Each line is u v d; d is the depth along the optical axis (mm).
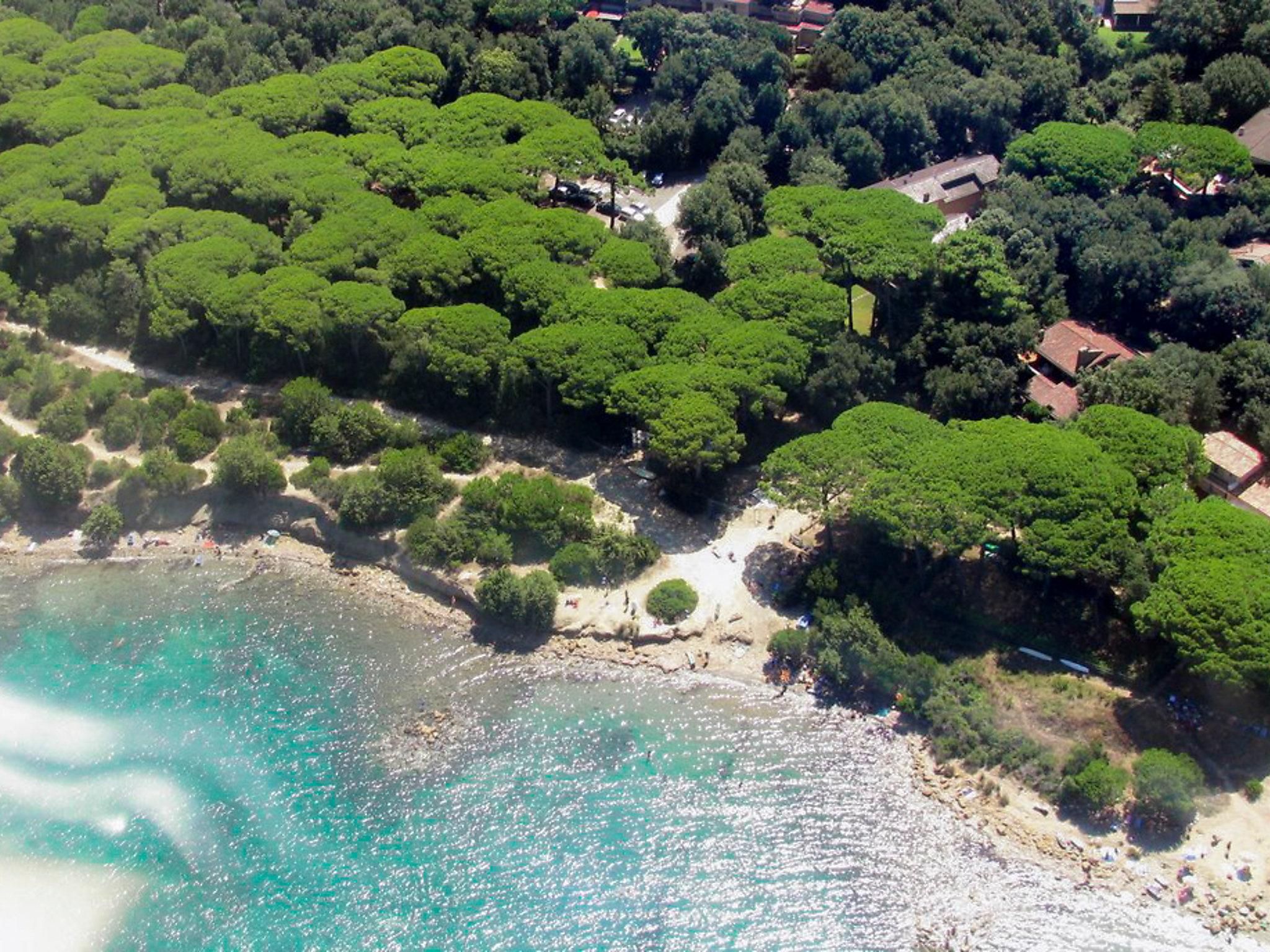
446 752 149250
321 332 197750
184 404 197750
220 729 154125
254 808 144000
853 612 153500
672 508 176625
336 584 174625
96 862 138625
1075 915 127750
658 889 133250
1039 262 197500
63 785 147625
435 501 177125
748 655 158250
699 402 169250
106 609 173000
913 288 190750
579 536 170500
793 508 161500
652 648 160375
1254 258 199375
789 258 189750
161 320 199000
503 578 163625
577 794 143625
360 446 187125
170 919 132625
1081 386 179250
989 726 144125
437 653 163000
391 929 130750
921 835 136875
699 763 146250
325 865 137375
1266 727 140125
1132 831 134375
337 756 149750
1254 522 145875
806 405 185750
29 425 198750
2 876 137125
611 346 179875
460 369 184250
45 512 186250
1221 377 176625
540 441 189125
